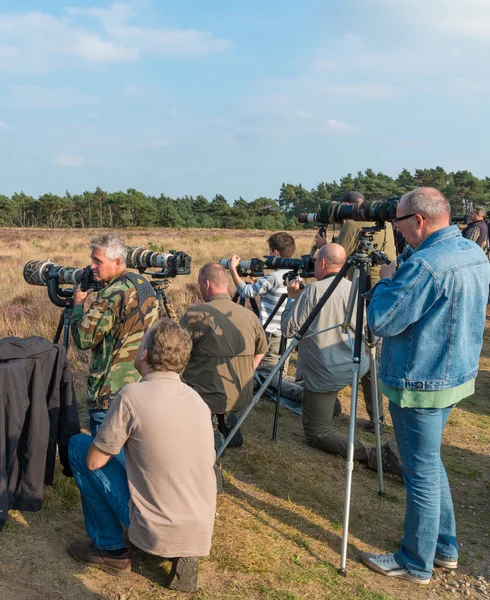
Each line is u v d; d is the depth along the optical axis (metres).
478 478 4.39
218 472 3.68
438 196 2.81
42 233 47.31
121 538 2.87
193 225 89.00
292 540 3.31
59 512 3.32
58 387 3.27
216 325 3.90
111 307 3.27
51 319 8.34
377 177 96.94
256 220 88.81
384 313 2.71
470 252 2.81
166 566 2.93
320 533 3.42
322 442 4.46
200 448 2.59
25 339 3.12
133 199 90.75
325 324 4.23
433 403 2.80
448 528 3.15
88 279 3.58
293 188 121.81
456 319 2.73
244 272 5.11
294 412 5.34
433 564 3.17
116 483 2.76
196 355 3.95
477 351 2.90
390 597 2.88
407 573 3.02
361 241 3.38
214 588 2.80
